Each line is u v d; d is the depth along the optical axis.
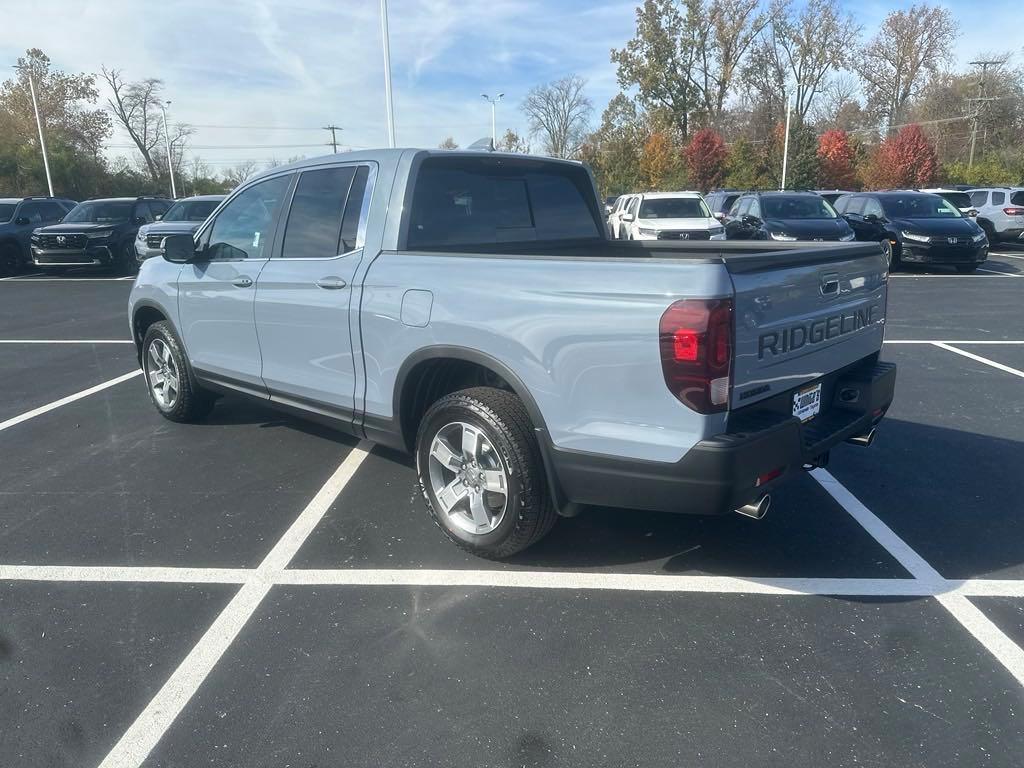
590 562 3.99
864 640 3.28
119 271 19.22
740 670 3.09
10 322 11.86
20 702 2.95
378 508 4.67
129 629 3.42
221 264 5.32
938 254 16.27
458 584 3.77
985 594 3.65
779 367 3.48
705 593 3.68
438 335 3.87
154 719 2.85
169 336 5.99
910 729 2.75
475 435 3.83
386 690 3.00
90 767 2.62
